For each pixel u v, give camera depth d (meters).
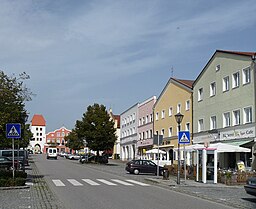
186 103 46.91
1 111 21.11
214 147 25.73
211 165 28.70
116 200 15.24
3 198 15.27
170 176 31.50
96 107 62.59
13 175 19.97
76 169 41.53
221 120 37.22
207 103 40.59
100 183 23.77
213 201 16.02
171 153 52.03
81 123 62.28
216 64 38.69
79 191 18.69
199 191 19.80
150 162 36.47
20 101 22.50
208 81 40.56
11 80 21.81
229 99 35.78
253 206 14.30
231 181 24.00
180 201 15.48
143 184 23.80
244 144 31.64
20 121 25.12
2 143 25.22
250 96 32.16
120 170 41.78
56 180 25.67
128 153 76.19
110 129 62.38
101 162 60.22
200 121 42.72
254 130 31.25
